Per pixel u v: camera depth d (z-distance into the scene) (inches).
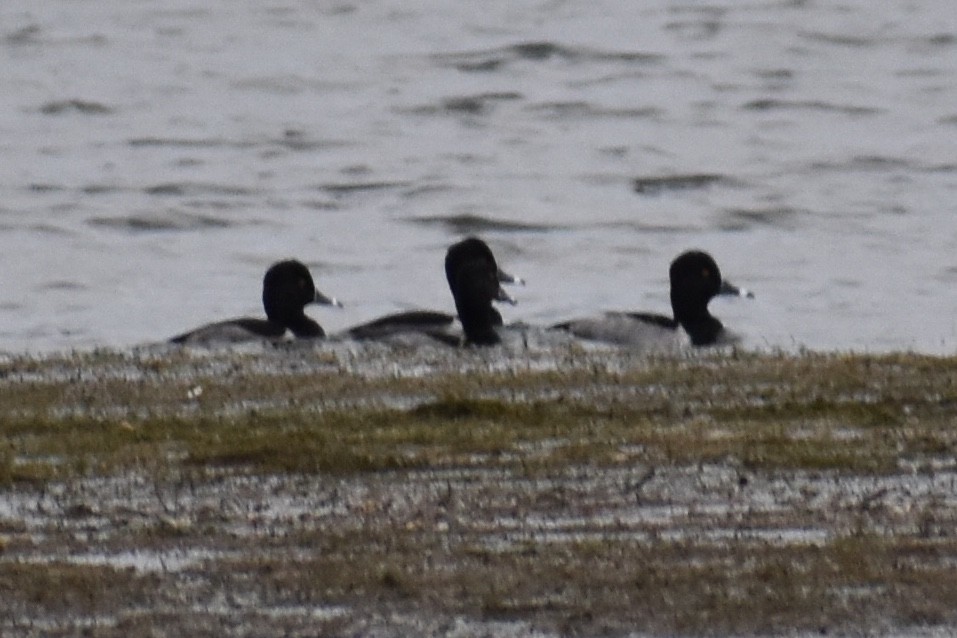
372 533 473.7
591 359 727.1
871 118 1510.8
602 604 419.5
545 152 1403.8
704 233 1149.1
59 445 576.4
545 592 427.2
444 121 1524.4
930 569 436.8
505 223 1180.5
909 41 1812.3
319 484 522.0
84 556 461.7
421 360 735.7
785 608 415.2
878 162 1354.6
